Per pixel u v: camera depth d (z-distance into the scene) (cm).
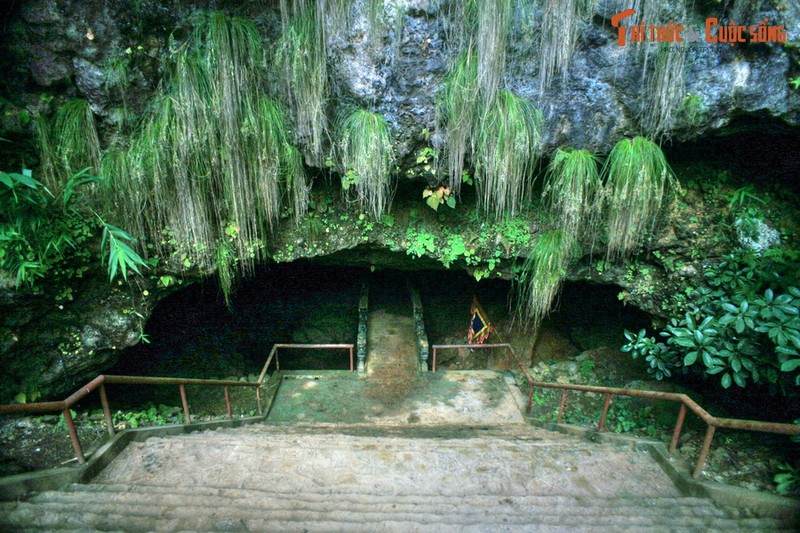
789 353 362
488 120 447
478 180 505
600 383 748
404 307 1004
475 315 911
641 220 475
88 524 263
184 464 369
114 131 479
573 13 405
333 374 788
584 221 518
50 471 327
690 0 394
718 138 473
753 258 471
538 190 540
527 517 285
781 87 402
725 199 514
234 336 905
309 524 266
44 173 471
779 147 468
